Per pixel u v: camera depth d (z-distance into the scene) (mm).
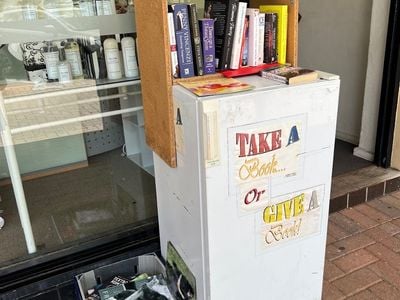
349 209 2529
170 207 1753
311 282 1745
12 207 2057
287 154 1467
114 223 2115
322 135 1512
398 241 2223
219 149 1339
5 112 1841
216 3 1562
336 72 3240
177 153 1542
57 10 1828
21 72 1869
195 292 1644
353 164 2863
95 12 1902
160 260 1957
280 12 1613
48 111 1987
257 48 1621
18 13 1762
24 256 1908
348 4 3008
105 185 2221
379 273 1990
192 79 1512
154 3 1424
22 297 1824
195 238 1546
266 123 1386
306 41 3439
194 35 1486
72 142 2125
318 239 1681
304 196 1568
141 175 2205
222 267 1514
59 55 1918
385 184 2641
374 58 2697
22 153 2012
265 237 1547
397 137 2689
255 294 1629
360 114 3123
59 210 2164
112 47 1987
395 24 2459
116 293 1759
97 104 2076
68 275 1902
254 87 1391
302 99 1422
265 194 1481
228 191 1409
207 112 1282
